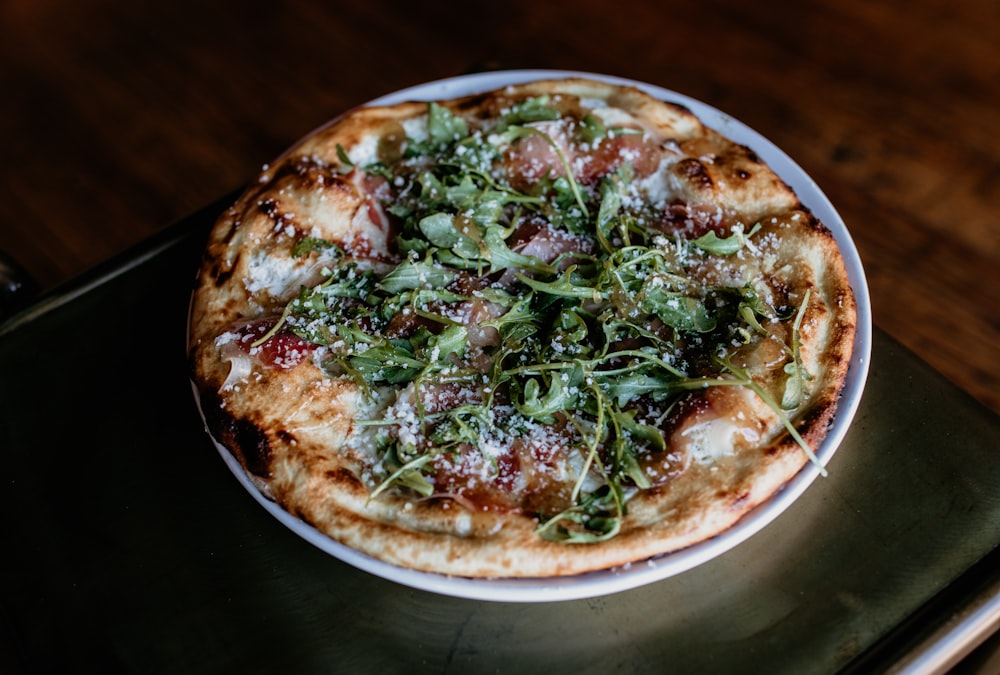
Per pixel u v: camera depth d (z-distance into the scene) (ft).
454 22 3.27
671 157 1.86
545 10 3.24
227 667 1.51
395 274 1.69
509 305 1.66
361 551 1.50
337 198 1.81
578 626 1.51
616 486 1.49
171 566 1.61
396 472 1.52
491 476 1.53
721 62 2.97
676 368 1.60
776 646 1.47
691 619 1.50
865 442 1.65
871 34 2.96
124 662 1.53
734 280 1.70
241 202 1.90
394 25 3.31
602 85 2.03
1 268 2.02
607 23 3.18
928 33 2.93
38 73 3.41
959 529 1.55
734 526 1.50
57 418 1.78
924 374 1.72
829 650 1.45
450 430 1.55
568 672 1.47
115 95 3.28
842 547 1.55
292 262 1.76
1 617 1.60
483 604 1.54
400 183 1.87
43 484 1.71
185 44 3.39
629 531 1.48
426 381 1.60
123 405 1.79
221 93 3.21
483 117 1.98
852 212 2.52
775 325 1.63
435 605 1.54
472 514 1.50
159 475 1.71
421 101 2.06
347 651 1.51
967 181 2.57
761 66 2.93
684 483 1.52
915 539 1.55
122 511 1.67
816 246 1.73
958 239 2.47
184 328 1.87
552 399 1.55
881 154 2.64
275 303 1.74
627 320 1.65
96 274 1.94
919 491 1.60
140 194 3.00
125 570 1.61
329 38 3.30
